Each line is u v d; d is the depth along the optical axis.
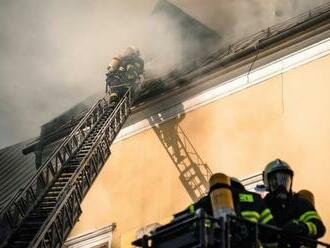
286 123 14.56
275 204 7.07
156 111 17.34
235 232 6.38
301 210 7.04
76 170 13.17
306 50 14.95
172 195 15.96
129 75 17.44
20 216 12.47
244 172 14.70
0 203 19.78
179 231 6.61
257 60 15.66
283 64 15.23
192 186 15.67
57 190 12.82
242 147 15.05
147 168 16.88
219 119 15.91
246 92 15.68
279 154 14.27
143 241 6.81
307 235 6.73
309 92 14.55
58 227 11.84
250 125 15.19
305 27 14.88
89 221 17.28
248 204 6.64
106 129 15.29
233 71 16.00
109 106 16.69
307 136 14.05
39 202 12.22
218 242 6.32
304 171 13.64
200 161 15.77
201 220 6.23
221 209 6.38
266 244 6.74
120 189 17.09
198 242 6.36
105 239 16.58
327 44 14.70
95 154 14.42
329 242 12.49
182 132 16.55
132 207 16.56
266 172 7.21
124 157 17.50
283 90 15.01
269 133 14.73
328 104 14.12
